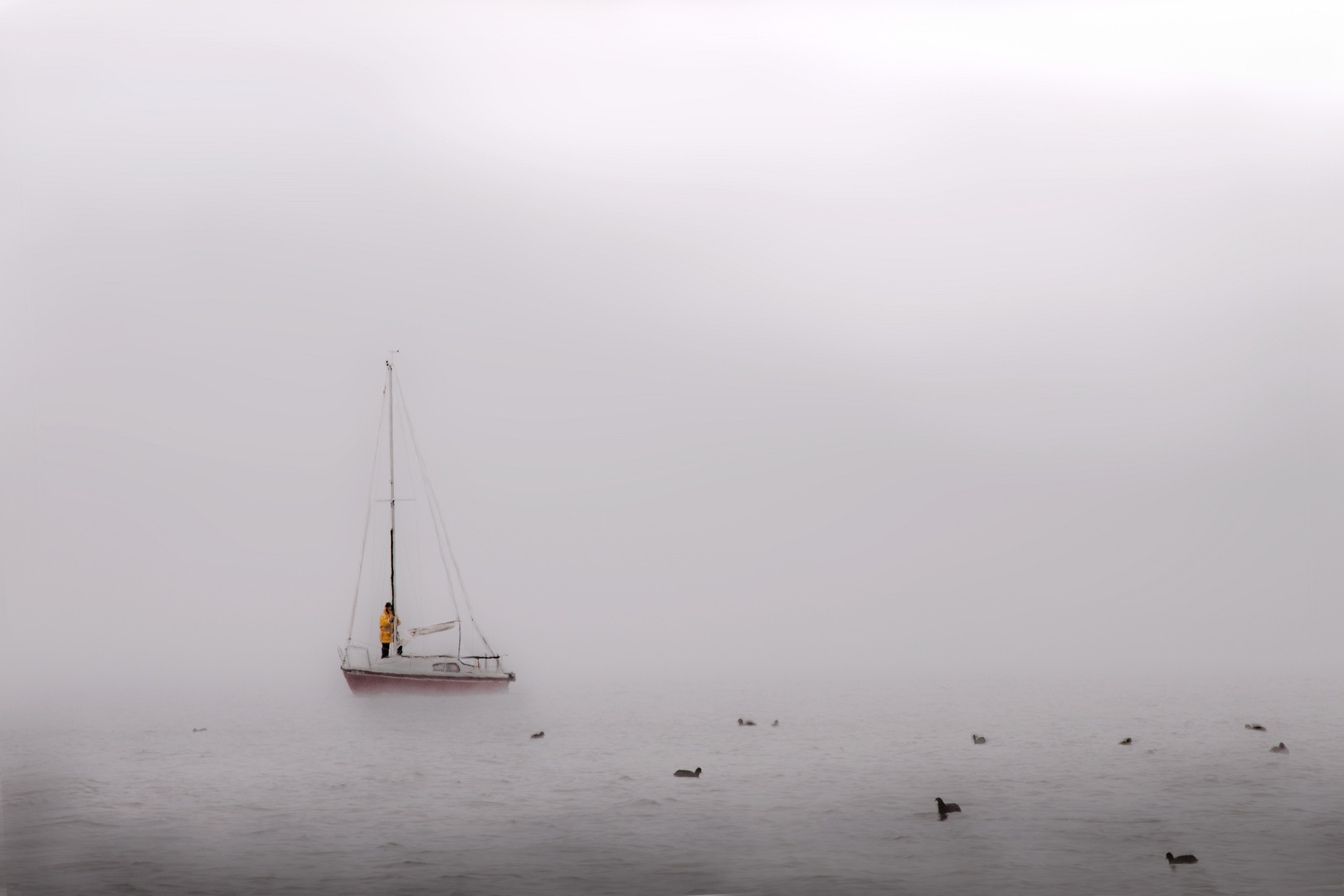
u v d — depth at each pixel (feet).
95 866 47.42
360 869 45.73
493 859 46.80
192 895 42.86
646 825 53.01
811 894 40.52
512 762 75.36
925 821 53.11
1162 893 40.27
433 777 69.05
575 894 41.19
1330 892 40.27
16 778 72.69
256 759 80.07
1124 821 52.39
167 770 75.56
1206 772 67.21
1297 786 61.82
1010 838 49.01
